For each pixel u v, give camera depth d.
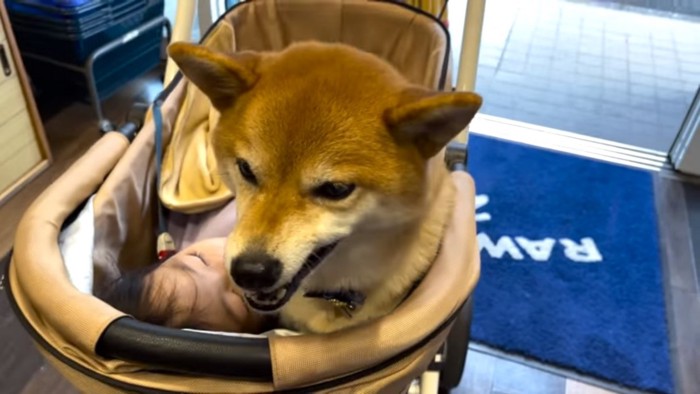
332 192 0.70
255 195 0.72
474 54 1.14
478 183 1.91
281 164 0.69
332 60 0.76
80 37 1.86
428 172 0.77
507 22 2.71
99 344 0.64
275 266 0.67
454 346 1.16
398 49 1.22
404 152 0.71
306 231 0.69
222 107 0.77
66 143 1.95
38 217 0.81
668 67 2.50
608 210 1.84
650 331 1.49
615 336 1.47
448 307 0.74
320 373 0.65
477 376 1.38
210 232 1.12
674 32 2.72
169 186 1.09
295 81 0.72
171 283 0.85
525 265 1.64
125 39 1.98
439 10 1.42
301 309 0.86
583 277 1.62
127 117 1.10
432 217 0.83
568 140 2.11
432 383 1.04
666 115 2.25
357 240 0.75
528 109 2.24
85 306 0.66
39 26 1.85
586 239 1.73
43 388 1.31
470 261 0.82
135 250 1.01
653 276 1.63
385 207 0.72
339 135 0.69
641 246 1.72
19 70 1.67
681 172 1.99
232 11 1.21
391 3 1.21
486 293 1.56
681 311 1.55
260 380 0.64
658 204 1.87
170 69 1.17
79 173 0.90
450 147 1.02
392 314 0.71
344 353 0.66
